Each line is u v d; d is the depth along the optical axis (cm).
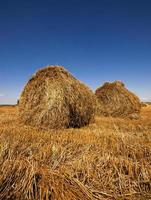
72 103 1010
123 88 1686
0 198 378
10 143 588
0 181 395
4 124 1038
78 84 1087
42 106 1000
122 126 1053
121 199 415
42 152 547
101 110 1591
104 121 1207
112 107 1614
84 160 514
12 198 383
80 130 914
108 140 702
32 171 420
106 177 467
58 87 1012
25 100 1059
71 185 423
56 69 1061
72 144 630
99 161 516
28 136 711
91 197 405
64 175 448
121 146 635
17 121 1077
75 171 469
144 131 913
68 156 537
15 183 402
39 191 396
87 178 457
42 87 1034
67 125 995
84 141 677
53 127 972
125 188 444
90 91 1138
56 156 527
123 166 507
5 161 441
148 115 1759
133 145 642
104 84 1731
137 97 1714
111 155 581
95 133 809
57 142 660
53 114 980
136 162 520
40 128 959
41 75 1070
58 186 411
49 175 437
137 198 420
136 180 468
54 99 992
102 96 1661
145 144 667
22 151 556
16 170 421
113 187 444
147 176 471
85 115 1058
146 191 443
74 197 397
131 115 1591
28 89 1075
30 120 1009
